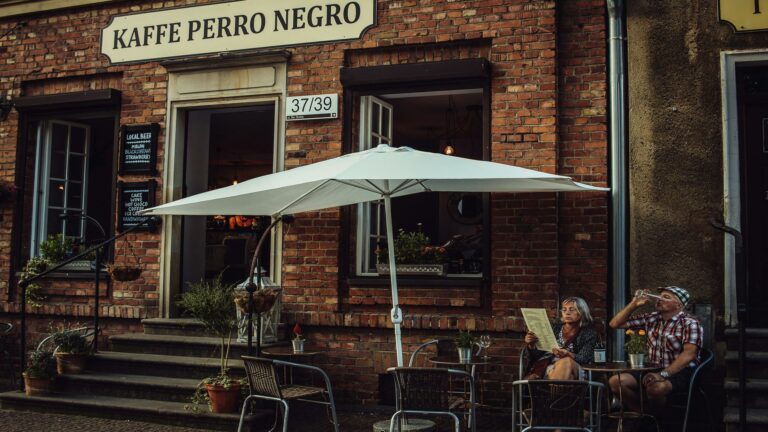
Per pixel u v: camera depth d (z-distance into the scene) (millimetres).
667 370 6129
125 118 9258
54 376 7852
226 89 8852
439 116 10078
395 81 8148
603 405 6996
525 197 7633
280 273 8438
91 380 7797
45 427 7035
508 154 7719
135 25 9297
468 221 10125
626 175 7480
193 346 8062
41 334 9375
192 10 9062
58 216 9922
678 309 6434
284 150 8578
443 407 5492
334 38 8461
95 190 10039
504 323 7512
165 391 7496
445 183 6555
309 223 8375
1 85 9930
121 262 9078
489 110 7879
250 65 8773
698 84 7344
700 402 6961
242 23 8844
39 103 9539
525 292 7562
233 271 11523
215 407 7008
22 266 9695
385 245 8625
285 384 7270
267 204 6906
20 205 9734
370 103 8391
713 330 7070
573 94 7684
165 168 9016
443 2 8102
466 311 7781
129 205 9125
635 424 6414
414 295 7910
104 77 9477
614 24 7543
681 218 7277
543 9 7730
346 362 8109
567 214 7578
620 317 6613
